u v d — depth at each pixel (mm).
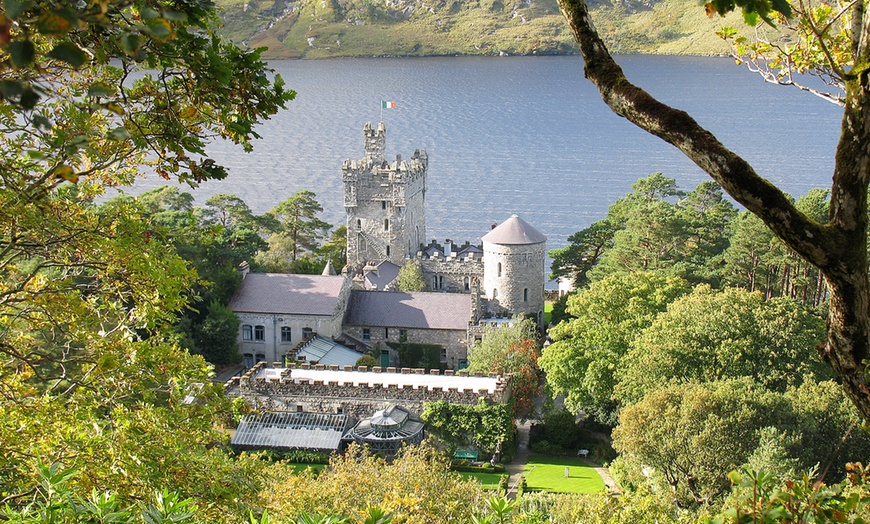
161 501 19875
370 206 149625
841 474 68938
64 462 28484
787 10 13156
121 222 30516
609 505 55156
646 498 52906
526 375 101562
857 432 69500
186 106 24859
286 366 103188
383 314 124500
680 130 14914
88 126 22609
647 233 127562
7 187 25781
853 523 17203
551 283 199125
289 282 123062
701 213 138000
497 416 92500
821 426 70500
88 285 33594
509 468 90562
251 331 120750
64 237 29406
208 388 33875
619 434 72438
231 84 22906
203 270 119188
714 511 56469
